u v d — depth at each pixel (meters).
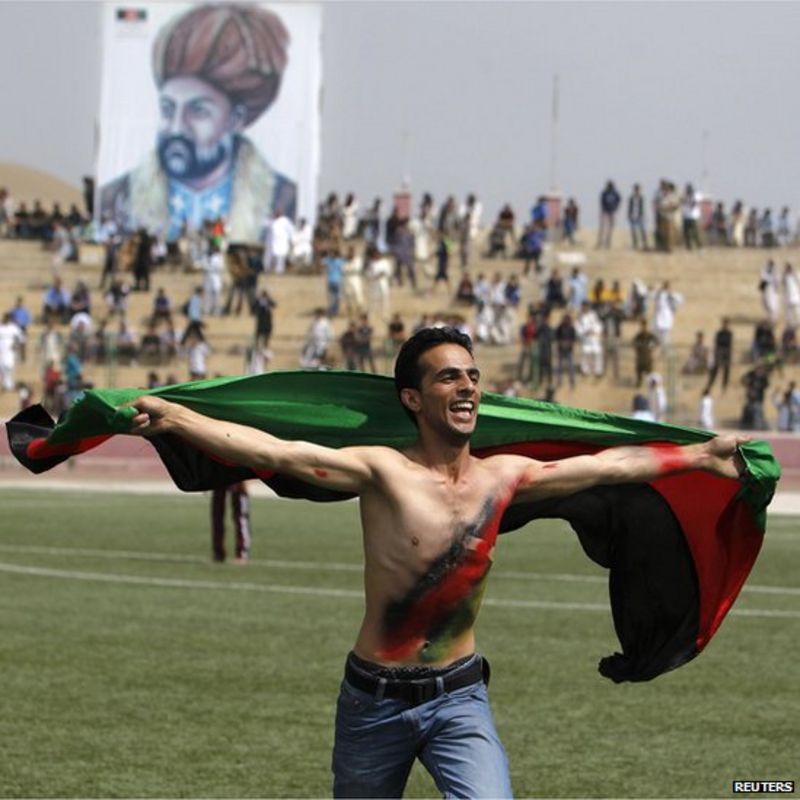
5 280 69.19
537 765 13.19
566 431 9.18
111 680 16.36
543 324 56.00
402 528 8.32
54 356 56.62
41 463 8.69
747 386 54.72
